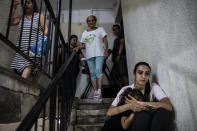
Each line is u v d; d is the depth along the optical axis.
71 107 1.95
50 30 1.85
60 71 1.32
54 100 1.14
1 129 1.16
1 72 0.93
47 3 1.65
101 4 4.38
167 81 1.31
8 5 2.17
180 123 1.15
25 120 0.75
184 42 1.03
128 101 1.34
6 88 0.98
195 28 0.91
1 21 2.12
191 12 0.95
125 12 2.97
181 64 1.08
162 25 1.34
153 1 1.53
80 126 1.95
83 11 4.48
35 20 1.87
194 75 0.95
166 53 1.30
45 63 1.75
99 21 4.38
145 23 1.79
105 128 1.36
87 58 2.73
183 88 1.08
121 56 3.11
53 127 1.11
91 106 2.38
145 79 1.44
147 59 1.77
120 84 3.22
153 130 1.10
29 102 1.30
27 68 1.64
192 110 0.99
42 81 1.69
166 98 1.32
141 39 1.96
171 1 1.17
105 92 3.44
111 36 4.25
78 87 3.74
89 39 2.77
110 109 1.45
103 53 2.72
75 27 4.30
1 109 0.93
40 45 1.82
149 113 1.20
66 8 4.43
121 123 1.30
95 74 2.74
